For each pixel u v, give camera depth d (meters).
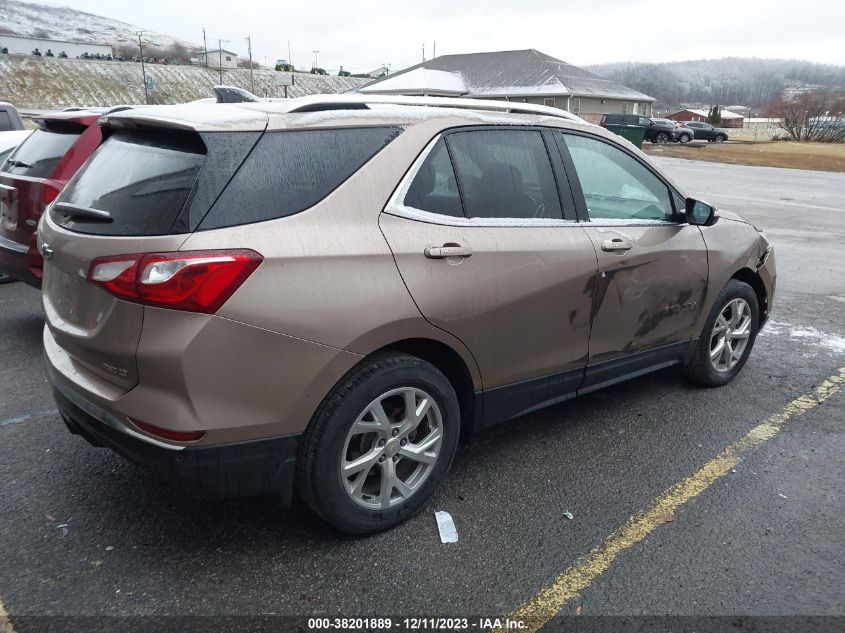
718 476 3.62
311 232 2.68
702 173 25.36
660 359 4.29
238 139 2.65
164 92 85.81
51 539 2.96
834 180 23.34
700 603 2.68
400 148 3.01
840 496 3.46
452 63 63.19
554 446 3.93
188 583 2.71
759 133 66.44
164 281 2.43
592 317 3.69
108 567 2.79
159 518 3.14
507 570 2.85
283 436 2.67
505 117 3.50
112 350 2.57
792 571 2.87
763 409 4.49
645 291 3.95
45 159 5.39
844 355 5.63
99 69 86.69
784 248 10.74
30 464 3.59
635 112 62.06
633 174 4.07
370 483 3.08
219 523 3.11
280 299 2.57
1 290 7.21
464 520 3.18
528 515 3.23
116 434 2.62
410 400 3.00
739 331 4.82
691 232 4.28
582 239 3.60
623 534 3.11
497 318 3.23
